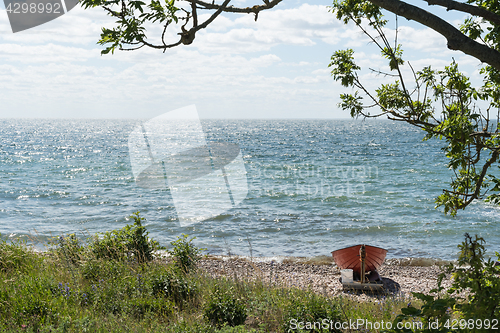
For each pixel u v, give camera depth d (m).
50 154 64.38
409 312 2.36
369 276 10.48
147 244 8.87
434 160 51.94
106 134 141.50
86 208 23.08
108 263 7.24
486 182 3.55
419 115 3.06
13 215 21.09
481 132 2.71
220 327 5.10
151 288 6.38
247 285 7.23
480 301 2.20
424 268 12.01
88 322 4.66
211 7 2.35
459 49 2.21
